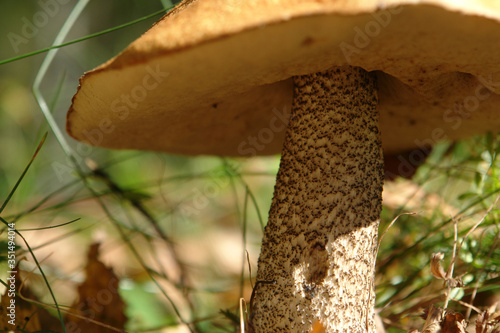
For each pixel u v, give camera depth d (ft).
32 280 1.01
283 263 0.82
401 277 0.97
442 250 0.96
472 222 0.99
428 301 0.90
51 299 0.98
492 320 0.83
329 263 0.81
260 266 0.84
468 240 0.93
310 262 0.81
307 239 0.82
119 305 0.97
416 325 0.91
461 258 0.93
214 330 1.01
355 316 0.81
